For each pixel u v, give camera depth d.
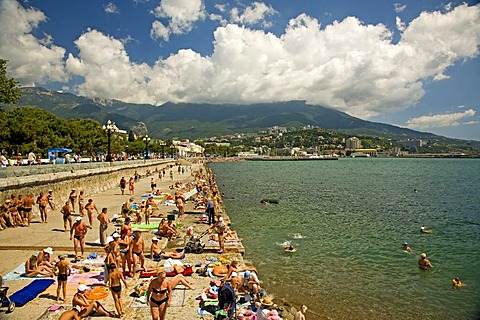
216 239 17.83
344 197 45.47
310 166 155.25
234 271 12.20
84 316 8.88
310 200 41.91
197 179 51.97
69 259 14.02
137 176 52.12
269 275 15.34
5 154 46.16
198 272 13.40
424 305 12.71
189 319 9.66
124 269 12.40
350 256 18.38
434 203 40.88
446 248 20.36
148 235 18.75
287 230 24.38
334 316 11.72
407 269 16.55
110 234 18.12
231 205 37.22
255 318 9.94
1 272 12.41
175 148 182.12
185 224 22.48
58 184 27.92
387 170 123.88
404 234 23.88
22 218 19.98
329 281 14.78
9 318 9.13
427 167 150.62
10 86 32.97
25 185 22.30
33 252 14.98
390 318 11.72
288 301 12.73
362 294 13.56
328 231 24.25
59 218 22.48
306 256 18.22
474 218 30.91
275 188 57.19
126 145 105.38
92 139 70.06
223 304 9.80
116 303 9.55
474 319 11.69
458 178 85.12
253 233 23.31
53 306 9.79
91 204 20.12
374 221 28.69
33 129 48.19
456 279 14.68
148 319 9.42
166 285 8.89
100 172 39.06
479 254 19.12
